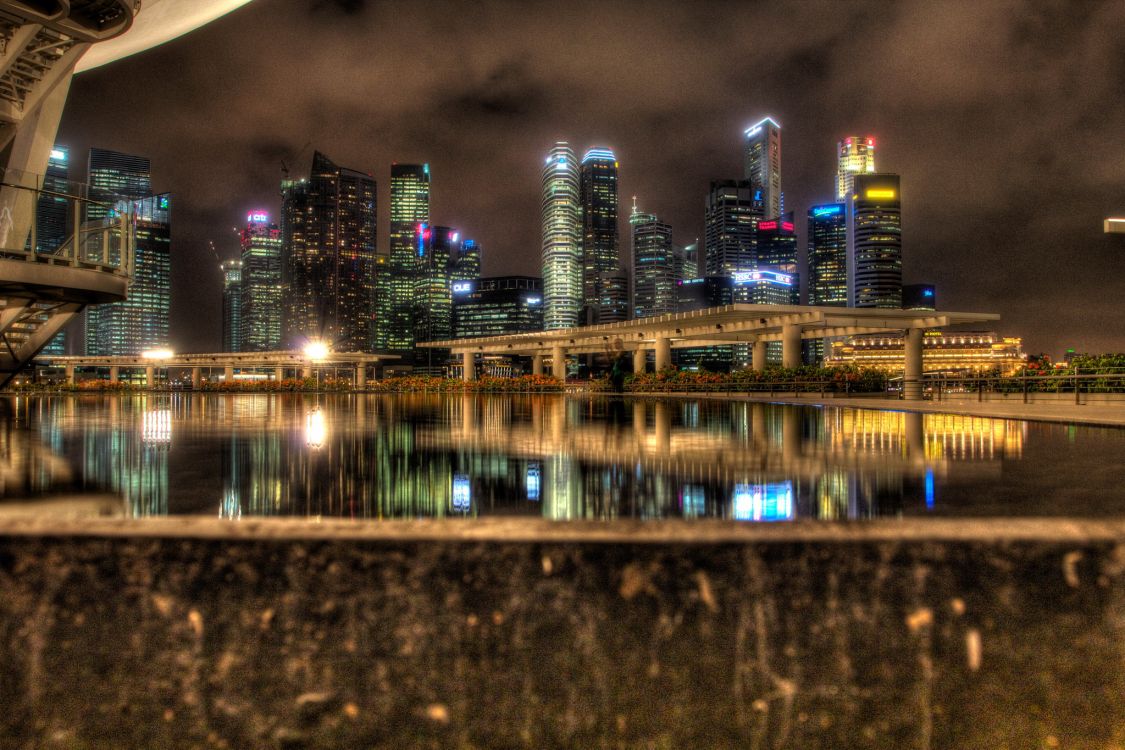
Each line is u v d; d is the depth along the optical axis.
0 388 18.92
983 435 10.23
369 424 13.17
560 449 8.46
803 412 17.75
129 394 47.00
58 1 14.92
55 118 18.30
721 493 5.22
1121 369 20.42
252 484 5.58
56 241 14.83
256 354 74.81
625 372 45.25
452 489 5.37
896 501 4.82
